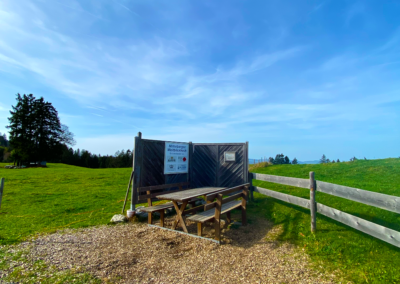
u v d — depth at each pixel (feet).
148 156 22.86
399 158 40.47
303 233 15.72
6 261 12.77
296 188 28.19
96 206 26.76
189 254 14.05
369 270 10.87
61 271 11.82
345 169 37.19
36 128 147.54
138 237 16.76
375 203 12.29
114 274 11.69
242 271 11.85
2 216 22.65
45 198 31.50
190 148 28.17
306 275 11.08
